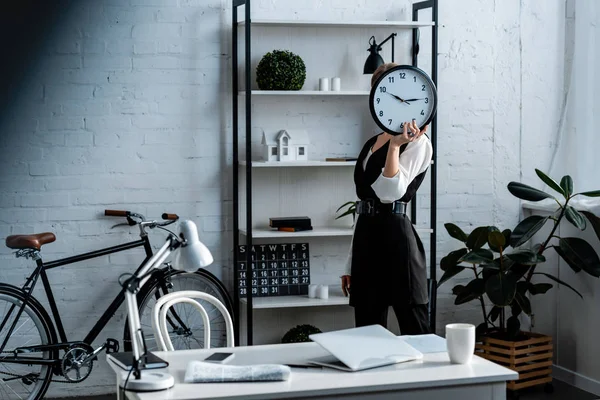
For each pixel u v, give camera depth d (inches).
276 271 187.8
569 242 174.7
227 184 186.1
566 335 187.9
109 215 178.4
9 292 165.6
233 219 184.4
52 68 175.9
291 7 186.9
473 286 181.3
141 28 179.5
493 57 198.5
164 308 112.9
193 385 87.3
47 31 175.2
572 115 194.2
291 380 89.1
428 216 197.5
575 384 184.5
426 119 144.4
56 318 171.5
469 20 196.5
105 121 179.2
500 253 178.2
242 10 183.2
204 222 185.5
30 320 177.6
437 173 197.9
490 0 197.5
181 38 181.3
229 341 118.2
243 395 83.8
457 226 186.5
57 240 178.2
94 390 181.5
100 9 177.3
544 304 195.8
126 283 85.0
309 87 188.7
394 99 143.9
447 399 90.3
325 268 192.7
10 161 175.3
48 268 170.6
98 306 180.7
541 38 200.5
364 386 86.9
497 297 171.6
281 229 180.9
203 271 181.8
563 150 197.6
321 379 89.5
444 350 102.3
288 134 180.4
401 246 146.3
